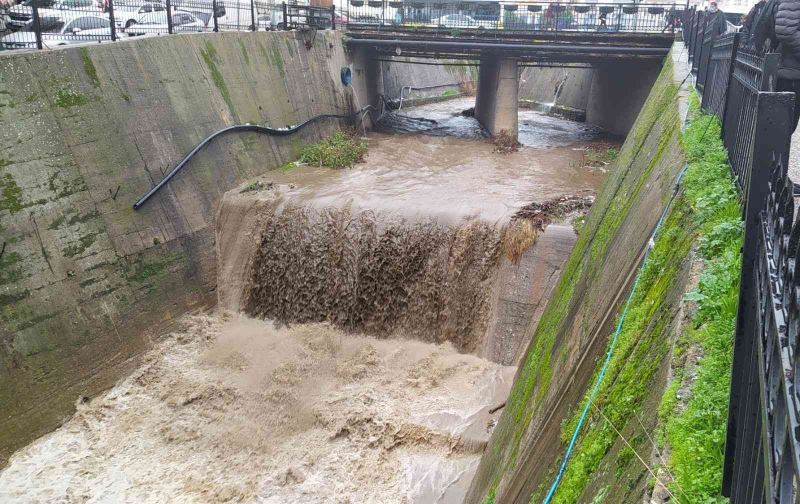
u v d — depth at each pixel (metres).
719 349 3.87
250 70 20.61
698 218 5.53
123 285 14.66
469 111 33.38
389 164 21.86
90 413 13.05
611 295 7.00
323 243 16.22
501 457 8.11
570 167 21.70
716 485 3.17
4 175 12.88
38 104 13.84
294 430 12.55
